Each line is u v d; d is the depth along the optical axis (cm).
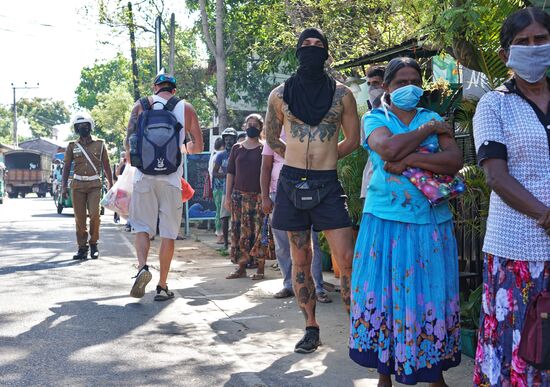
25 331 576
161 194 704
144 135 694
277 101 517
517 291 315
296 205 505
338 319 622
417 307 379
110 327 595
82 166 1029
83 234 1045
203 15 1886
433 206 386
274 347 534
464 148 584
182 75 2859
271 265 1002
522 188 307
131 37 2358
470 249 582
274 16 1510
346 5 1236
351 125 513
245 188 862
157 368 479
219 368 480
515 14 316
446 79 733
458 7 486
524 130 313
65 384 444
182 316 641
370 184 403
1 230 1606
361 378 456
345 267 507
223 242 1280
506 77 532
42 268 936
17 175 4600
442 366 384
